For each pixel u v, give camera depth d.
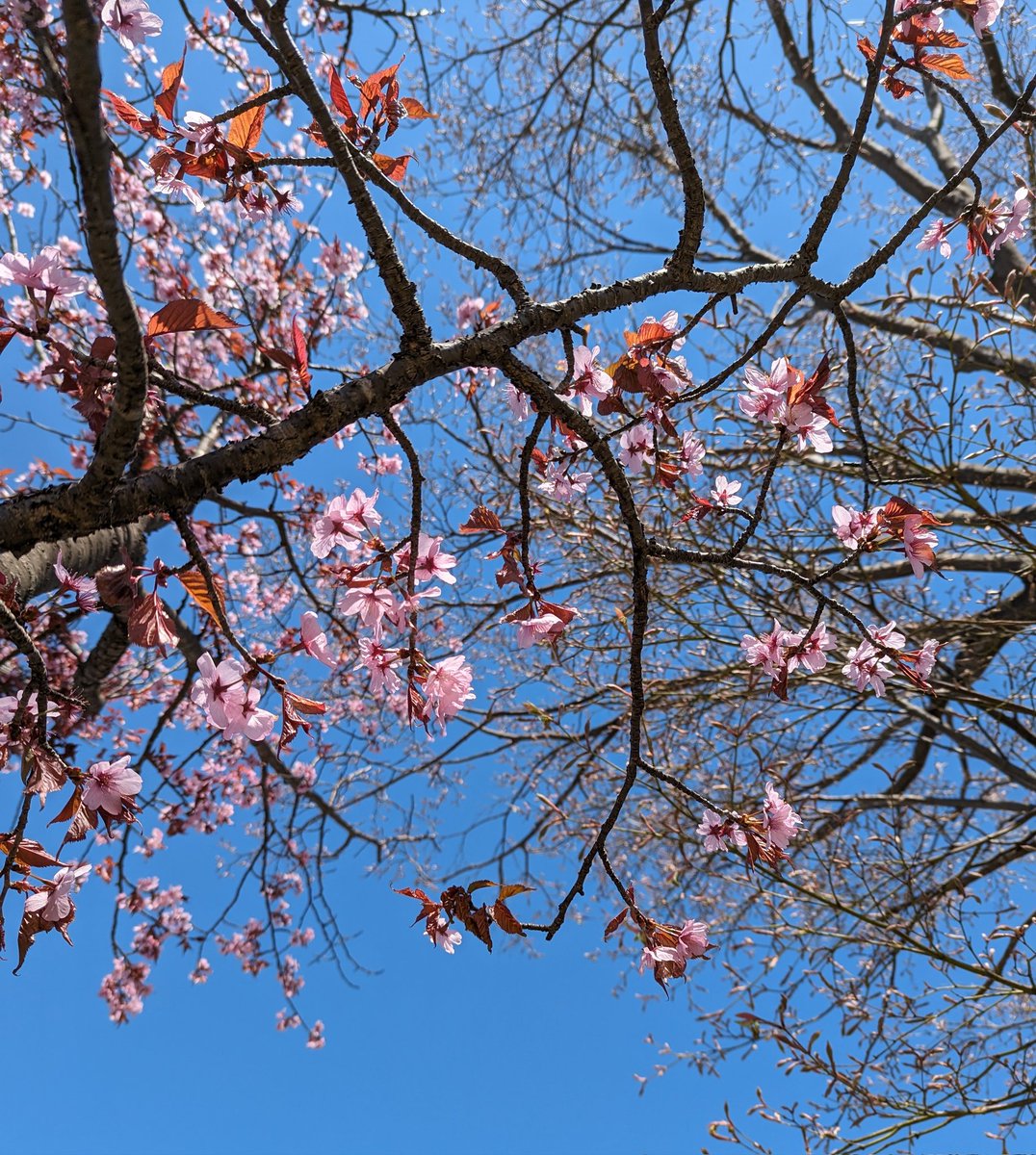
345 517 1.65
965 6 1.91
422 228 1.61
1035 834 4.60
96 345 1.33
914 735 4.98
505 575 1.73
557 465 2.05
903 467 4.39
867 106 1.85
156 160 1.50
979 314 3.95
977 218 2.21
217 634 4.41
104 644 4.12
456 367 1.55
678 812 4.20
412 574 1.60
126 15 1.42
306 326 4.85
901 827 4.78
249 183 1.61
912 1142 3.48
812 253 1.94
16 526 1.20
